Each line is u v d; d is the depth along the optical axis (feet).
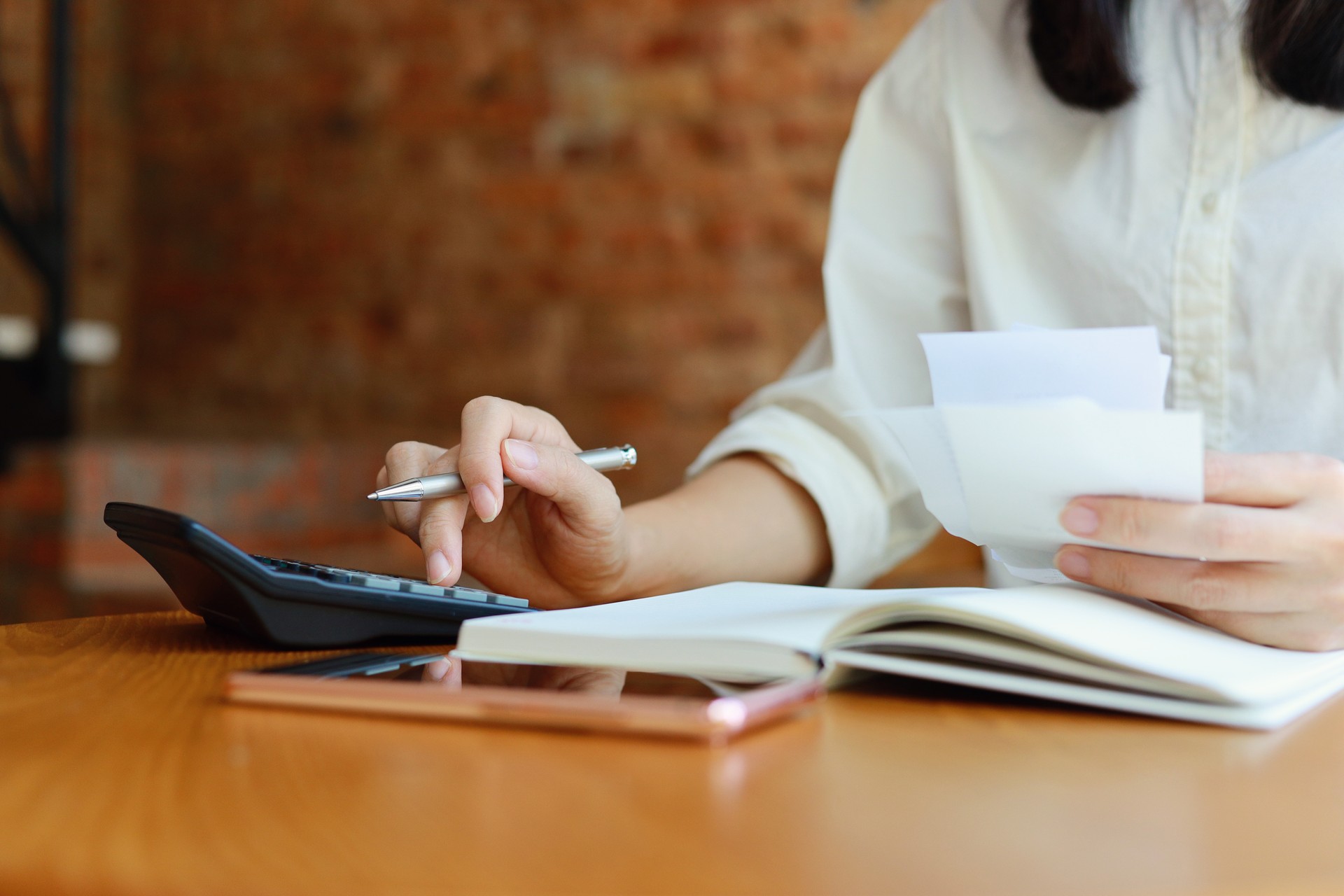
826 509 3.14
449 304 13.52
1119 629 1.76
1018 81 3.56
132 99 15.03
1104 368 1.84
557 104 12.91
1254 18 2.91
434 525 2.33
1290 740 1.46
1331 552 1.82
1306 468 1.88
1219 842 1.06
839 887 0.93
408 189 13.65
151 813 1.10
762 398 3.60
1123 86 3.13
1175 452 1.71
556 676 1.66
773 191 12.14
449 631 2.25
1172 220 3.25
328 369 14.12
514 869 0.95
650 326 12.64
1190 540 1.80
